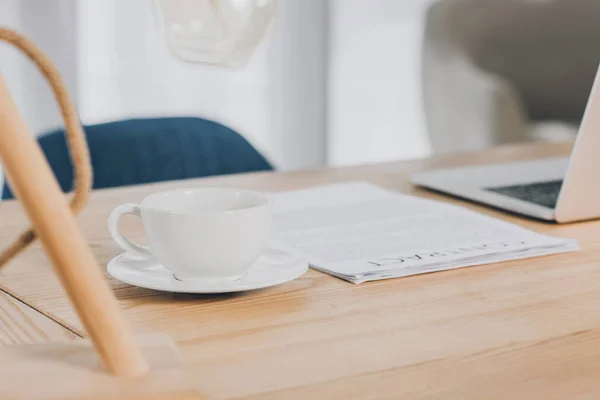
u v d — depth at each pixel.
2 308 0.58
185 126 1.38
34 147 0.35
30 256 0.71
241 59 0.58
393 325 0.54
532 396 0.43
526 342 0.51
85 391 0.36
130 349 0.37
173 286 0.58
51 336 0.52
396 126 3.24
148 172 1.32
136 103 2.77
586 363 0.48
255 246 0.59
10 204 0.93
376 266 0.66
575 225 0.83
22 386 0.36
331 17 3.10
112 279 0.64
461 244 0.72
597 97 0.77
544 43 2.78
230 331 0.53
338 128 3.21
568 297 0.60
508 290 0.62
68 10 2.57
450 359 0.48
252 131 3.04
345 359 0.48
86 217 0.85
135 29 2.71
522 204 0.86
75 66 2.61
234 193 0.62
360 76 3.19
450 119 2.61
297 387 0.44
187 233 0.57
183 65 2.83
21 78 2.49
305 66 3.10
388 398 0.43
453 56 2.63
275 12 0.57
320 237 0.75
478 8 2.68
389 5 3.16
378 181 1.05
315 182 1.04
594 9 2.79
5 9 2.47
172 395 0.36
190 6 0.55
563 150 1.29
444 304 0.59
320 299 0.60
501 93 2.53
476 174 1.04
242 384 0.45
